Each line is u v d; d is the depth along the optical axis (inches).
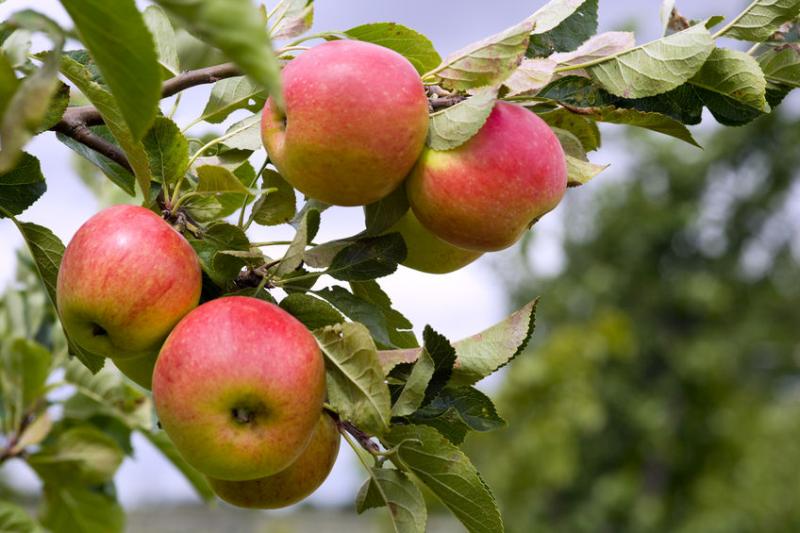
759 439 753.6
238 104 101.9
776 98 100.6
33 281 158.6
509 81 85.1
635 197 1007.6
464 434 87.0
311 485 88.6
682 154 1026.1
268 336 77.0
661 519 724.7
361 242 88.0
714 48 92.4
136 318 79.4
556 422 581.6
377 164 80.1
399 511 85.0
